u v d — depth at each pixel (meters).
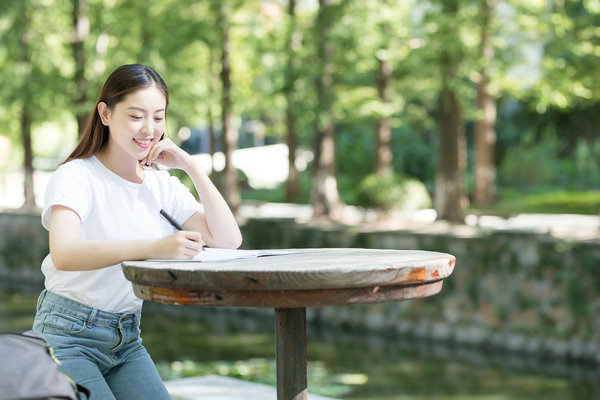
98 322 2.42
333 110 16.16
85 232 2.44
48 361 1.92
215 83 20.75
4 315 15.13
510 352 12.45
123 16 19.02
